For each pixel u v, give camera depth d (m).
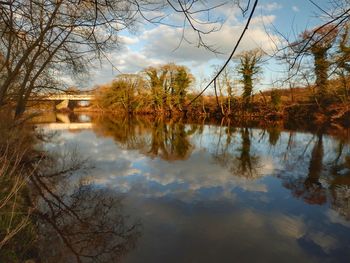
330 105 28.81
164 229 7.06
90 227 7.04
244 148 18.88
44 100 14.71
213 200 9.16
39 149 16.33
